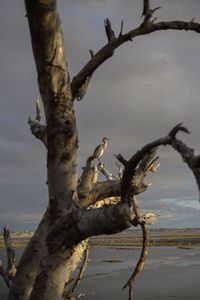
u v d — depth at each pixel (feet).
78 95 18.12
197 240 310.24
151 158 21.63
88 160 22.36
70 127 16.44
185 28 16.85
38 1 15.16
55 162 16.61
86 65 17.90
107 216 14.70
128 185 14.12
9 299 19.42
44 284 16.05
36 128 21.18
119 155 13.62
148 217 22.41
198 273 115.03
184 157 10.50
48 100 16.43
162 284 94.48
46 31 15.64
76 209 16.17
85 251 24.75
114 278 104.94
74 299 22.59
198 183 10.02
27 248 19.36
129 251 214.48
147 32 17.08
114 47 17.38
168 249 216.95
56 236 15.96
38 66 16.29
